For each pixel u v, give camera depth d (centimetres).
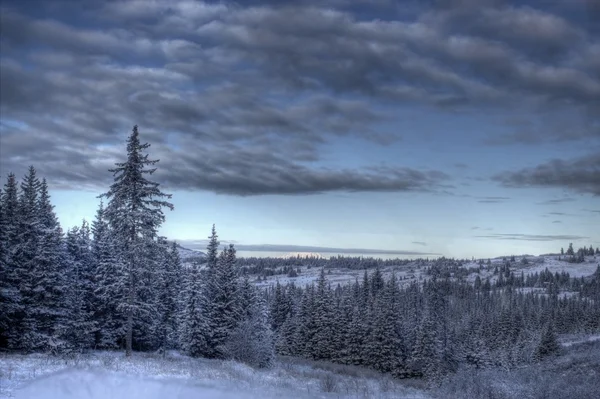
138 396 1516
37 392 1523
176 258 5356
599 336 8669
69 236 4081
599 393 2183
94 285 3991
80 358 2891
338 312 7544
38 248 3338
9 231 3209
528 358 6006
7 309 3067
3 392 1536
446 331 6838
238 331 4734
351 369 5969
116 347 4256
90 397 1470
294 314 8875
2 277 3158
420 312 9356
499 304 14762
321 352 7312
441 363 5481
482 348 5856
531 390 2231
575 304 13325
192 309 4844
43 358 2728
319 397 1888
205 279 5275
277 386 2230
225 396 1627
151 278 3894
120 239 3591
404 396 2358
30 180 3653
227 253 5403
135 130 3594
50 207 4034
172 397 1543
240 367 3538
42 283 3316
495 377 2569
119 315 4228
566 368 3281
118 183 3591
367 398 2117
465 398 2259
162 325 4806
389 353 6475
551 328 6756
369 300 7894
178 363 3158
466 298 16412
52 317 3400
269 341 4906
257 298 5734
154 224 3612
